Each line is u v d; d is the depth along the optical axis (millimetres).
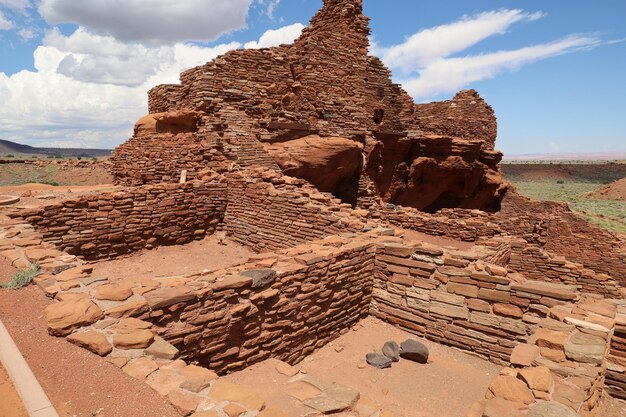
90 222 12969
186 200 15570
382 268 10227
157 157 18781
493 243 14664
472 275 8750
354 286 9641
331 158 19812
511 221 23344
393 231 11500
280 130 19938
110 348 4629
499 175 31828
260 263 7836
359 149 21391
